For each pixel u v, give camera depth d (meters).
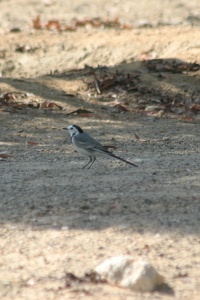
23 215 10.24
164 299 7.62
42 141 15.69
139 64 21.56
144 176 12.18
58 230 9.65
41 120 17.53
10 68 25.17
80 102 19.30
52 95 19.64
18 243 9.28
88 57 24.78
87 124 17.36
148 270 7.95
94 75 20.47
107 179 12.02
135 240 9.26
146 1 35.53
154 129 16.98
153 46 24.03
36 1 35.94
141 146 15.23
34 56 25.56
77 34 27.20
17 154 14.36
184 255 8.81
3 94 19.33
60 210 10.38
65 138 15.98
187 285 8.00
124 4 35.22
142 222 9.84
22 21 30.95
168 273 8.30
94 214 10.19
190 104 19.16
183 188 11.39
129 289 7.88
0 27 29.64
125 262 8.09
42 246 9.16
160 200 10.73
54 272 8.35
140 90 19.95
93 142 12.75
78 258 8.73
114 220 9.93
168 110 18.70
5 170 12.84
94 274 8.13
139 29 27.44
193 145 15.36
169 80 20.42
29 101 19.14
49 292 7.79
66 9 34.00
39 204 10.65
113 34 26.47
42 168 12.97
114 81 20.27
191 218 10.00
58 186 11.57
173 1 35.38
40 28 28.73
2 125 17.03
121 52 24.33
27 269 8.46
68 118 17.86
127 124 17.45
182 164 13.18
